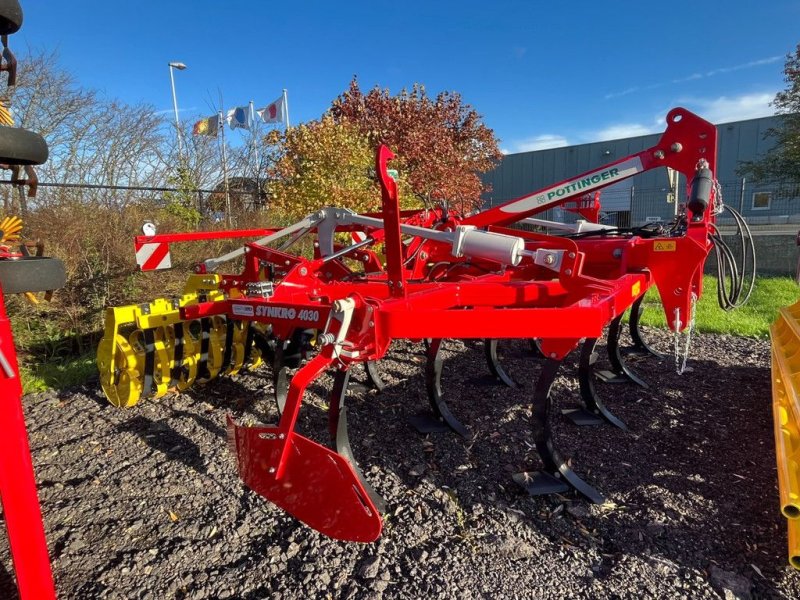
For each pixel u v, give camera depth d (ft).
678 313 11.46
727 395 13.47
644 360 16.65
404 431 11.75
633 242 11.82
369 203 33.50
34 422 12.88
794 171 45.78
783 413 8.75
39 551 4.87
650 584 6.96
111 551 7.95
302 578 7.27
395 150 45.55
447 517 8.59
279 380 12.23
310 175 32.40
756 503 8.66
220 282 14.44
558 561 7.50
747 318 21.66
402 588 7.01
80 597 7.03
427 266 16.99
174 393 14.35
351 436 11.49
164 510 8.98
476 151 56.59
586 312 6.81
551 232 46.55
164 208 28.58
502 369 14.97
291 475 7.12
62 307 19.07
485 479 9.68
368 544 7.94
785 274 35.50
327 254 13.42
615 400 13.28
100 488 9.72
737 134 68.69
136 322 12.68
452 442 11.16
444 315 7.27
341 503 6.65
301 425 12.07
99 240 21.12
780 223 62.03
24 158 4.25
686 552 7.57
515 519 8.47
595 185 13.47
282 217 33.17
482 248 9.21
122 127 44.83
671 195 15.08
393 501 9.05
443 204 15.64
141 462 10.64
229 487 9.64
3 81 38.70
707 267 38.27
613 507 8.73
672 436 11.19
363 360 7.68
